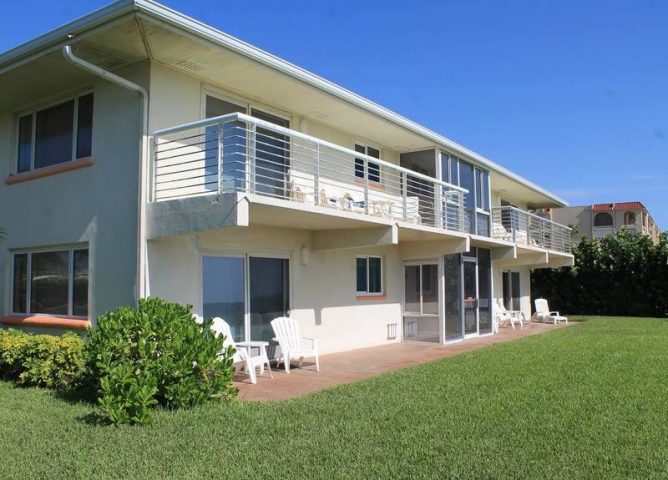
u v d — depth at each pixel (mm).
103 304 10680
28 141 13031
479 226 20188
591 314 30391
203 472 5344
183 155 9984
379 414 7402
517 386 9234
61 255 11922
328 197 13438
